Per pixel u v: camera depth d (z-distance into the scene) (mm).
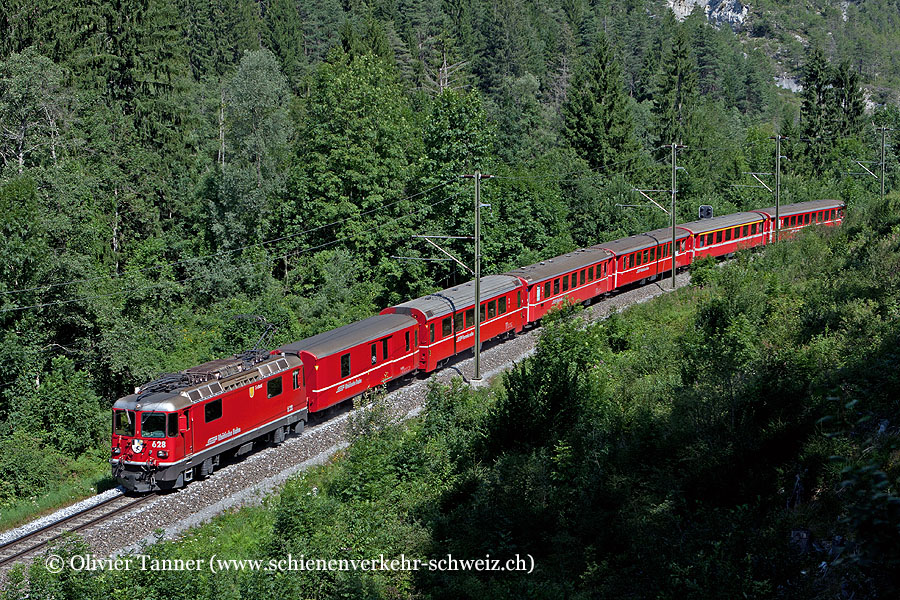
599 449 19484
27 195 29531
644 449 18562
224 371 24688
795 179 74438
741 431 16766
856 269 30906
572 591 14766
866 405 15773
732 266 36844
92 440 29781
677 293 41719
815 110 88750
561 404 21953
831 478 14633
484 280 39375
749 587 12273
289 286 48781
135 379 33688
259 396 25734
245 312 40188
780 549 13227
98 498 23172
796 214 59500
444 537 17969
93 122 43156
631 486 17375
